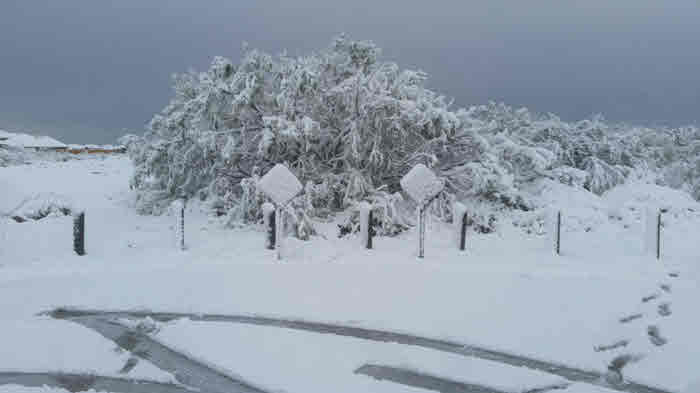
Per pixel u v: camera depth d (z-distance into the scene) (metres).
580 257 7.93
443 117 9.80
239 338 4.25
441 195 10.24
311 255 7.21
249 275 6.04
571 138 14.27
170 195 11.39
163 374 3.62
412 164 10.21
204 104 9.85
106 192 13.59
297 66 9.85
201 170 11.09
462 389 3.46
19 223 8.67
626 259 7.81
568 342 4.29
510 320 4.75
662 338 4.42
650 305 5.33
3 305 4.97
